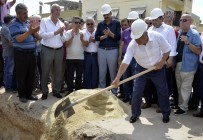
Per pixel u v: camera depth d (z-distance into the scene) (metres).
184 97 5.18
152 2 17.73
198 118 5.07
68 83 6.65
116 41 6.30
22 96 6.14
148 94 5.70
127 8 19.02
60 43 6.22
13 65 6.73
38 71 7.08
